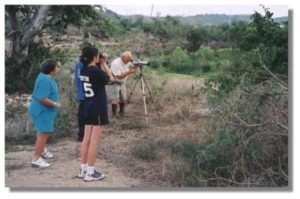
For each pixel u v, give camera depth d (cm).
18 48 1226
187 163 695
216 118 727
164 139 808
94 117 646
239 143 659
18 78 1198
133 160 743
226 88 748
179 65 1338
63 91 987
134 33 1473
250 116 674
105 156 764
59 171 695
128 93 1122
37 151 709
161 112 1009
